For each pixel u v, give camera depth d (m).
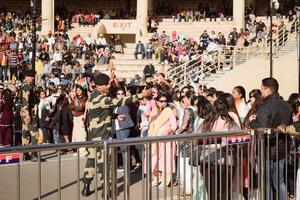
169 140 8.02
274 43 31.67
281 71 29.38
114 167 7.61
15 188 11.06
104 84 11.16
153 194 9.12
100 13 48.62
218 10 47.38
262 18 43.12
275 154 9.27
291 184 9.85
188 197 8.88
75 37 39.69
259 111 9.52
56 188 11.09
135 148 11.80
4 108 16.73
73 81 29.09
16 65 33.66
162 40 38.69
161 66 35.19
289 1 42.78
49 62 34.53
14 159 6.65
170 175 8.38
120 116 14.10
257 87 28.72
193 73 29.52
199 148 8.41
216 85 28.41
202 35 36.41
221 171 8.60
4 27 43.75
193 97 12.29
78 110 15.80
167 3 50.25
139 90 15.25
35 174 12.34
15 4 50.16
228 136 8.65
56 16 45.78
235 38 36.25
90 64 33.69
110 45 39.81
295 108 13.23
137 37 42.53
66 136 17.16
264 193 9.12
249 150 8.96
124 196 7.76
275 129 9.12
